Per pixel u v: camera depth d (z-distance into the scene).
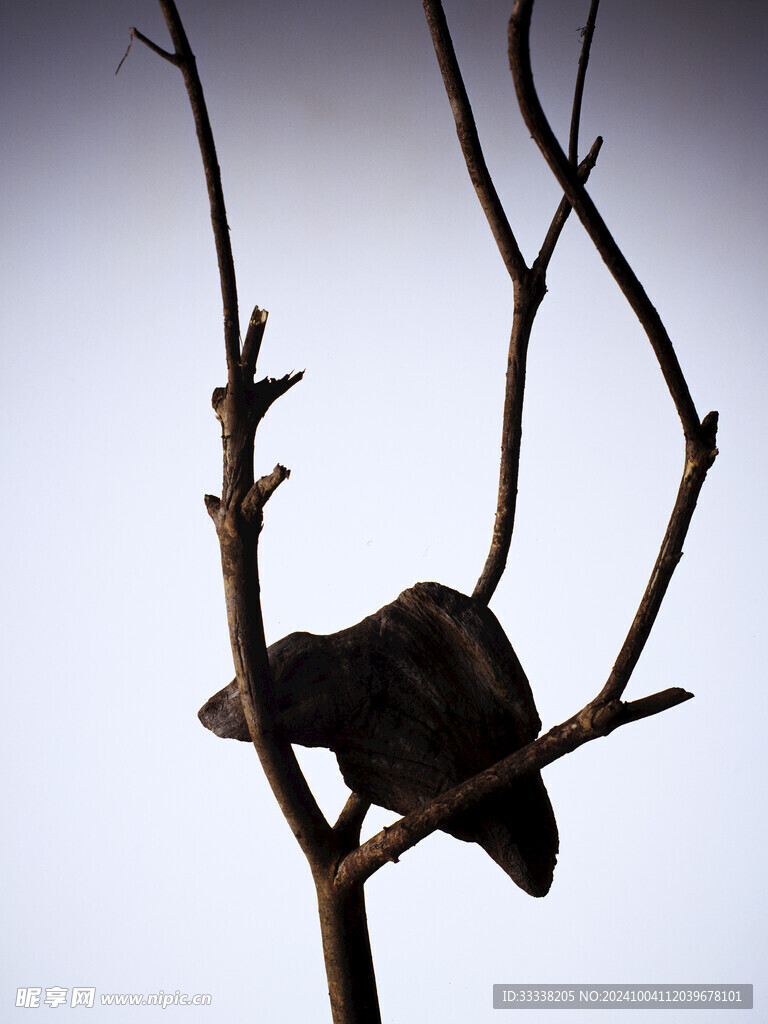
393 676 0.93
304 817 0.92
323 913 0.95
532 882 0.91
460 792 0.86
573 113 1.03
